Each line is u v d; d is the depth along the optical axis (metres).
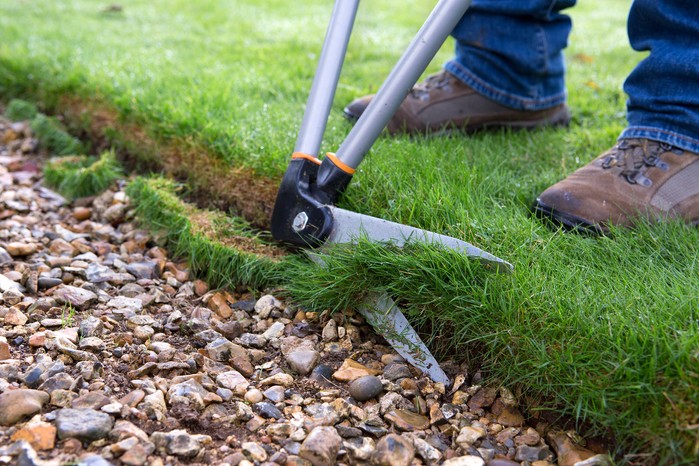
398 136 2.17
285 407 1.32
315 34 3.75
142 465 1.11
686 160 1.65
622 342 1.21
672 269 1.44
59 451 1.12
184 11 4.43
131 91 2.42
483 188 1.80
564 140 2.21
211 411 1.28
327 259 1.53
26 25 3.71
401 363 1.44
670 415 1.10
